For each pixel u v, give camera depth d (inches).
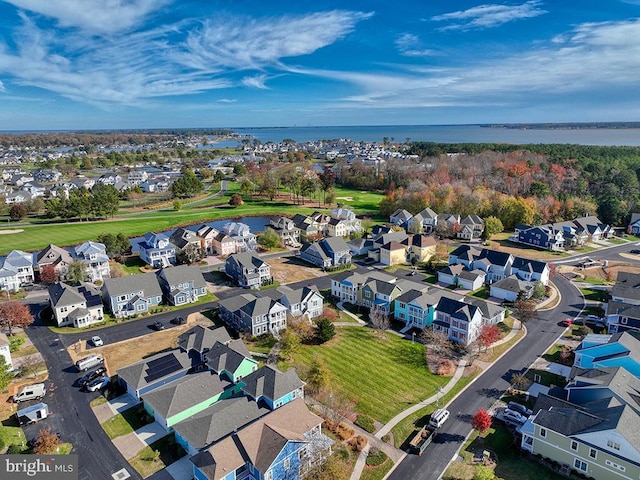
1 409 1866.4
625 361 1951.3
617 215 5054.1
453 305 2539.4
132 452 1620.3
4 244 4271.7
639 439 1421.0
